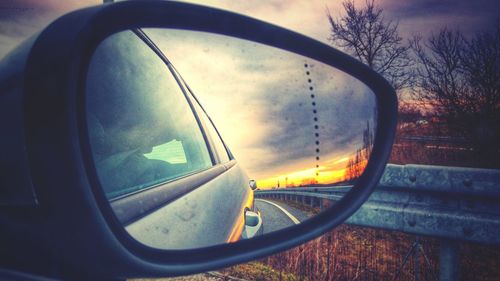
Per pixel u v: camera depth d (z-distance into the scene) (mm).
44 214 590
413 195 2434
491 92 13430
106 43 1162
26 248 674
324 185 1483
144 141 1237
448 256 2326
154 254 779
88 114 924
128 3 896
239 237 1489
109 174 924
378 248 5328
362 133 1480
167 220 1000
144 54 1546
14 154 583
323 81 1572
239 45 1520
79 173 559
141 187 1054
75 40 597
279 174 1628
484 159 13023
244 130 1926
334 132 1515
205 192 1411
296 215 2979
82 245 603
